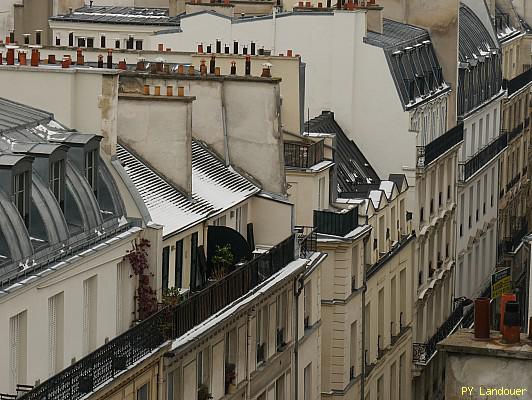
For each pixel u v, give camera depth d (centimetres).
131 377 12888
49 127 13362
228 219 16100
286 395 17038
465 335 10362
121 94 15250
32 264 11781
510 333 10188
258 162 16975
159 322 13375
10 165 11681
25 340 11762
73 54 18938
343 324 19225
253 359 15838
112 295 13125
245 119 16988
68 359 12400
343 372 19312
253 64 18888
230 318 14775
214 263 15425
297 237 17300
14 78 13662
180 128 15212
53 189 12412
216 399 14900
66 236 12281
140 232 13525
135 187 13575
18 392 11625
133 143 15250
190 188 15288
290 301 16900
